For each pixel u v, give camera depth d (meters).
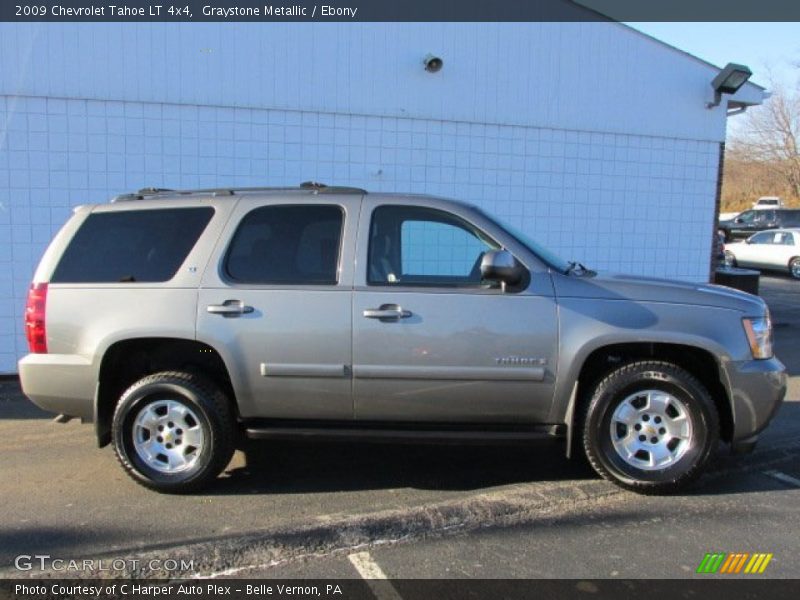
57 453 5.23
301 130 8.95
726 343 4.27
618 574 3.36
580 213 10.47
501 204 10.01
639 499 4.29
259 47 8.70
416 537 3.78
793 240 20.72
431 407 4.37
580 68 10.18
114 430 4.41
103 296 4.44
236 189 4.81
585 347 4.24
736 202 53.00
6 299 8.10
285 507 4.20
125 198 4.81
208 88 8.56
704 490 4.44
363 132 9.22
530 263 4.39
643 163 10.73
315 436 4.43
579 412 4.45
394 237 4.50
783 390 4.40
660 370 4.29
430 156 9.55
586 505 4.20
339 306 4.31
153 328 4.35
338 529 3.87
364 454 5.20
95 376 4.41
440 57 9.41
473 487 4.52
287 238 4.49
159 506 4.21
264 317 4.33
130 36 8.24
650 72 10.58
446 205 4.53
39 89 8.01
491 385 4.30
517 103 9.90
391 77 9.26
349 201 4.53
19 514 4.08
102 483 4.60
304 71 8.88
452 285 4.37
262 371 4.35
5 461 5.04
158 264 4.48
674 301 4.32
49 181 8.15
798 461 5.00
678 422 4.31
